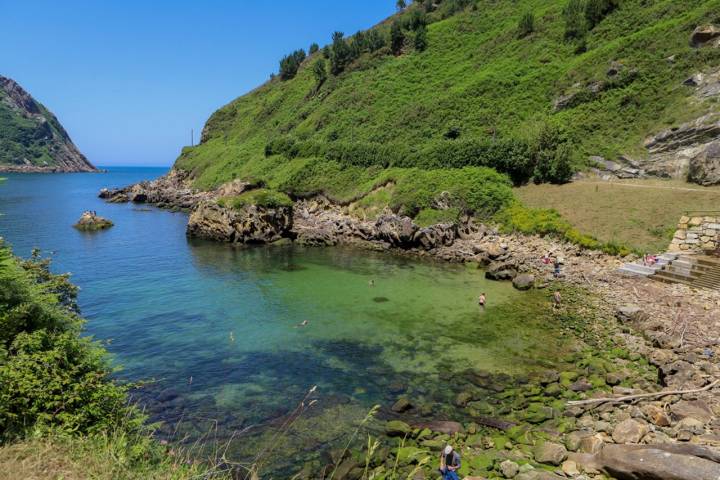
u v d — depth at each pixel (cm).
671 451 1155
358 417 1661
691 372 1736
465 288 3425
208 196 8512
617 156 5147
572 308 2845
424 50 9769
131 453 925
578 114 5828
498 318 2720
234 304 3053
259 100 13038
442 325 2620
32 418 950
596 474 1220
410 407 1714
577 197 4747
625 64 5778
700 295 2798
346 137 8106
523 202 5003
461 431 1526
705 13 5456
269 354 2238
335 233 5569
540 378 1930
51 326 1259
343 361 2152
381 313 2852
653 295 2894
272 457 1430
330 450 1462
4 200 10150
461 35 9644
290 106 11075
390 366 2089
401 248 4950
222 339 2431
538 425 1552
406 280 3688
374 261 4478
